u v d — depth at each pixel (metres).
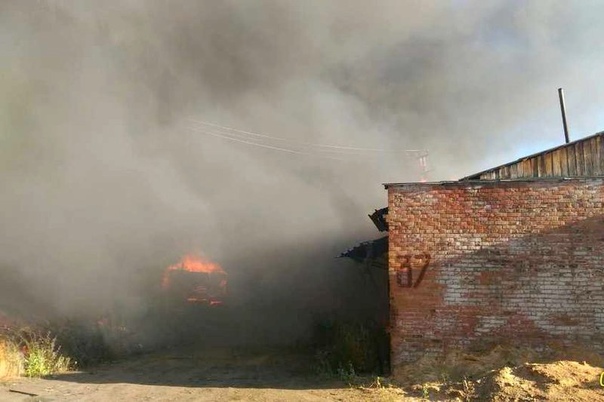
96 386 9.32
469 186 9.27
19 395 8.41
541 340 8.58
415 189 9.45
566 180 8.95
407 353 8.95
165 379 10.21
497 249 8.98
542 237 8.88
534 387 7.44
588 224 8.75
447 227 9.23
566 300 8.62
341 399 7.94
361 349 10.05
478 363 8.51
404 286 9.16
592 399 6.93
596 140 9.41
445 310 8.97
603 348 8.37
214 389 8.96
